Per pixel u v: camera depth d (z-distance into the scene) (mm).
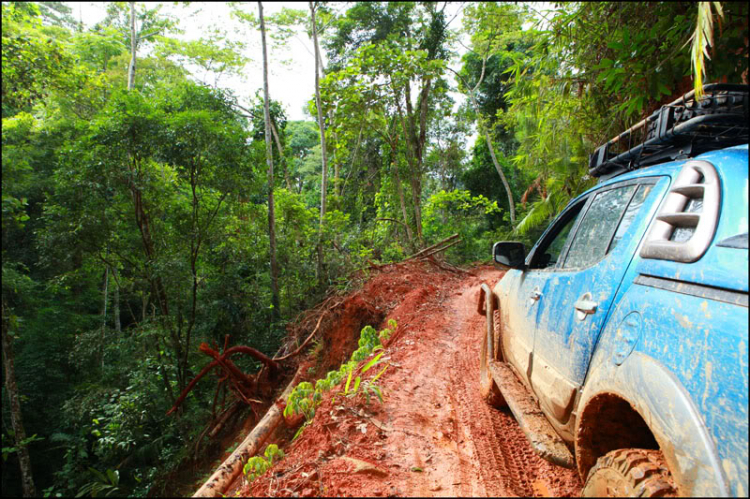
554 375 2439
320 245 14828
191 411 10648
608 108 6320
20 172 10703
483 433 3430
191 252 11906
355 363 5363
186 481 9227
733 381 1207
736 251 1362
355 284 12750
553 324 2553
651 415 1484
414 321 8203
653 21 5043
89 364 13453
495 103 31000
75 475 10422
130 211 11547
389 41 20031
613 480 1633
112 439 9594
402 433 3375
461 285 13383
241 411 10445
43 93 12789
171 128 10898
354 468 2842
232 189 11875
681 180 1849
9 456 12336
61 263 10852
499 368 3594
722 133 2074
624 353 1741
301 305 13883
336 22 19609
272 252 13930
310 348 10641
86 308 18375
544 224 19578
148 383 10344
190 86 12414
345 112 18266
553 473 2846
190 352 11938
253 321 13055
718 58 4164
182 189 13094
